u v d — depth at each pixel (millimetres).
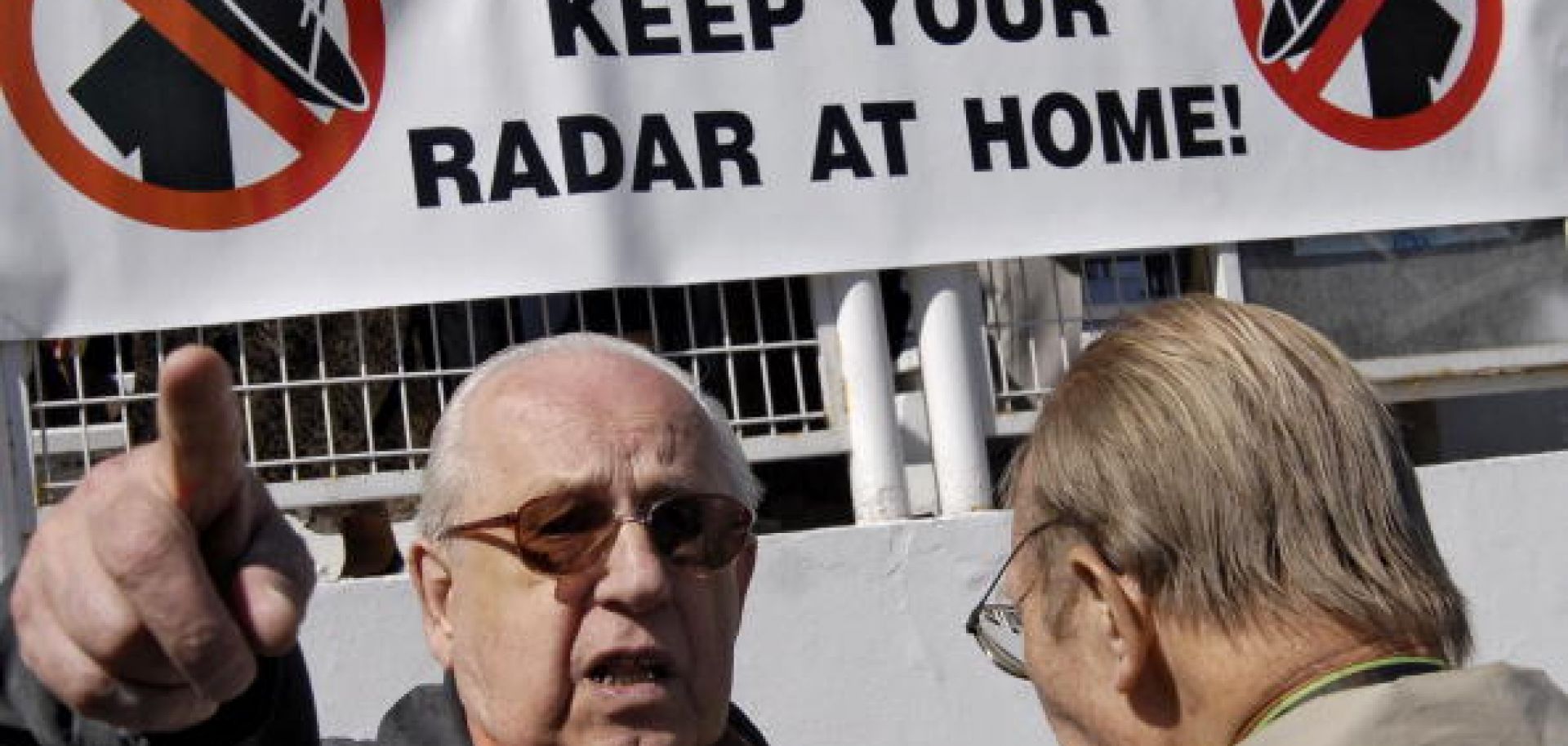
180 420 1187
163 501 1221
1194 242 4324
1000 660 2312
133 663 1254
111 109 3771
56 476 4215
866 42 4168
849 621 3943
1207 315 1931
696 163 4047
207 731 1388
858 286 4176
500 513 2389
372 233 3873
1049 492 1937
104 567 1218
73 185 3748
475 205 3926
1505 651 4285
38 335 3709
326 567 4734
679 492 2383
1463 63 4566
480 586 2391
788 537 3947
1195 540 1800
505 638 2357
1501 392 4695
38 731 1444
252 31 3846
